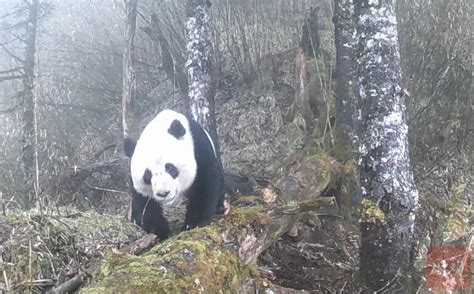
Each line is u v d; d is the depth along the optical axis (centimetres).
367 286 464
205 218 520
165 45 1033
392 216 454
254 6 1143
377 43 456
